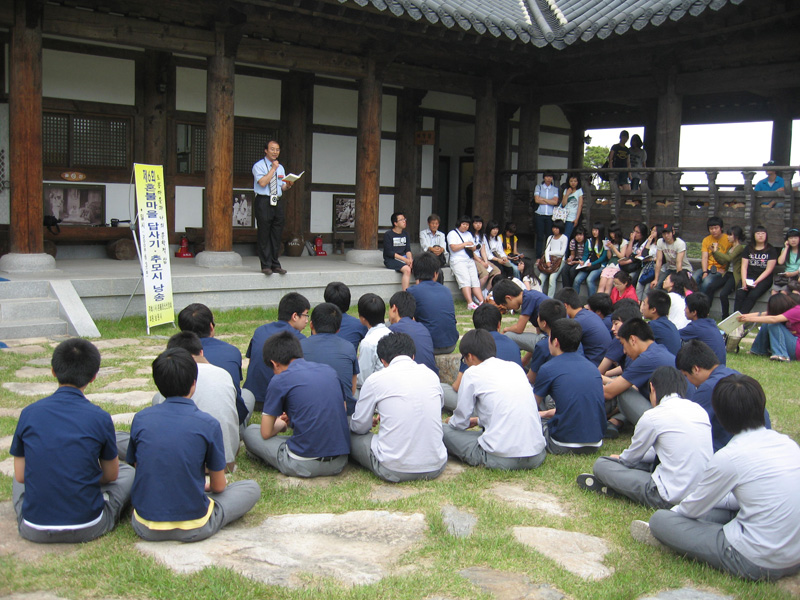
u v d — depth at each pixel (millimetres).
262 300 10047
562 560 3406
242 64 12375
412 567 3293
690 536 3428
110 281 8828
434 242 11836
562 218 12906
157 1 9492
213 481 3660
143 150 11453
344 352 5012
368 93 11656
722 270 10461
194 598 2947
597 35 11102
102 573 3162
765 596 3131
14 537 3504
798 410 6152
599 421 4898
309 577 3145
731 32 11086
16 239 8922
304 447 4340
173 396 3559
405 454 4312
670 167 11891
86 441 3408
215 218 10391
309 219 13430
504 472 4531
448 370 6379
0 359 6934
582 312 6047
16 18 8555
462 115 15531
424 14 9969
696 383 4414
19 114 8695
